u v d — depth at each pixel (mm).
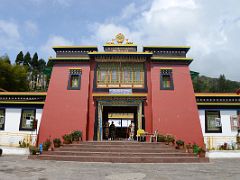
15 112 25047
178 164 16047
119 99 23094
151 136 21016
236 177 11578
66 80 23562
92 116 22875
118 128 30094
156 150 18156
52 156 17219
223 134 24172
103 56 23812
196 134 21906
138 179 10859
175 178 11172
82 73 23734
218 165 15789
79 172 12383
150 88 23359
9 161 15969
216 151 21109
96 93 23312
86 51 24391
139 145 19047
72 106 22719
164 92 22953
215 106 24859
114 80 23703
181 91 23047
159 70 23609
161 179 10906
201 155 17859
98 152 17578
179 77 23469
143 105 23000
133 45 24500
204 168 14328
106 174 11930
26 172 12016
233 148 23234
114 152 17641
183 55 24266
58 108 22703
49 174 11680
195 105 22703
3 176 10812
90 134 22438
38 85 101312
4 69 50156
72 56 24297
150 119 22672
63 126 22188
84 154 17484
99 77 23828
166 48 24188
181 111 22453
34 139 23750
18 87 52906
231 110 24797
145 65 23953
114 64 24078
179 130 21938
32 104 25078
